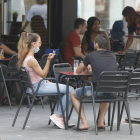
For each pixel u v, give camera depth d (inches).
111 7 1557.6
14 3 1205.7
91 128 643.5
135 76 601.6
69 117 673.0
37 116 748.0
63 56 1050.7
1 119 716.7
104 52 611.8
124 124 681.0
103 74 595.5
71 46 1027.9
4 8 1194.0
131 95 629.6
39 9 1234.0
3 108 834.8
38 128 641.0
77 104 615.8
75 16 1322.6
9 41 1176.2
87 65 617.9
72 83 839.1
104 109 627.5
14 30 1202.0
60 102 628.1
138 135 595.5
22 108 835.4
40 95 623.2
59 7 1267.2
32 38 636.7
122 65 981.2
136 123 689.6
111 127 628.1
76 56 997.8
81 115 619.2
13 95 916.0
